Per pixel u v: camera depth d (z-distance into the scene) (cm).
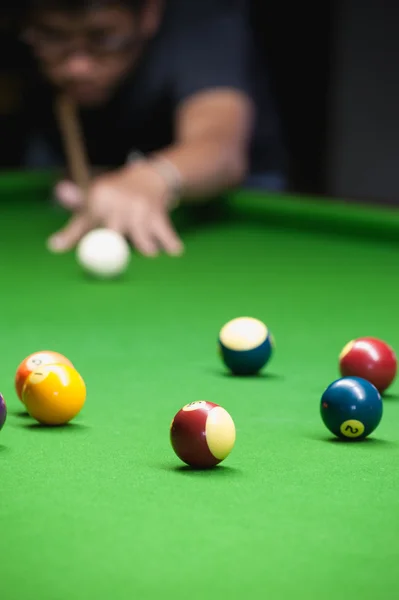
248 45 803
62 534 210
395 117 1165
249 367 361
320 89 1217
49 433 289
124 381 355
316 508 228
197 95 768
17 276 557
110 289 529
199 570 192
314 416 313
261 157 885
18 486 242
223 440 255
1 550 201
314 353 401
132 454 270
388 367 337
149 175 670
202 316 469
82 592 181
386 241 644
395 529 215
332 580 188
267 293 521
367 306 493
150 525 216
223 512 224
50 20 792
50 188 793
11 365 381
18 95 1045
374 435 293
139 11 789
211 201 729
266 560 197
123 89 825
